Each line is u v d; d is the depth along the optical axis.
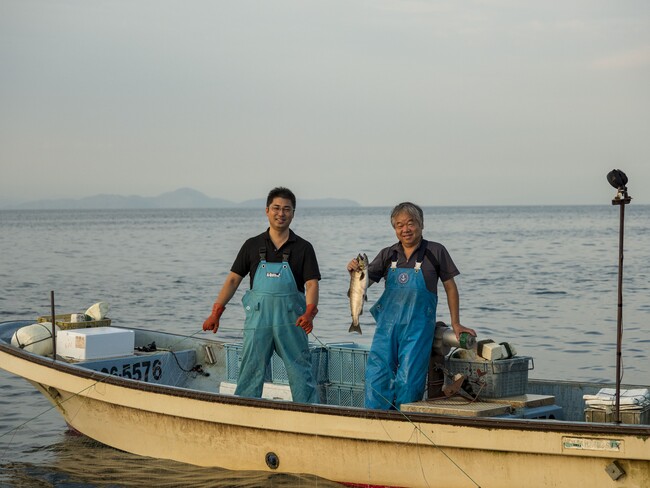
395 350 6.98
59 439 9.14
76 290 26.09
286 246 7.30
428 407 6.68
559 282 28.02
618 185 6.11
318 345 8.33
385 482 6.80
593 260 38.53
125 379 8.01
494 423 6.31
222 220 162.88
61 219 183.75
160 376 9.49
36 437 9.23
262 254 7.32
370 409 6.73
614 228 89.06
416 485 6.68
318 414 6.93
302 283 7.38
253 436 7.30
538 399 7.03
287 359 7.35
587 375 12.83
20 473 8.02
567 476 6.17
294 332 7.31
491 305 21.83
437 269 6.95
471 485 6.48
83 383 8.27
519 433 6.24
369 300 22.59
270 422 7.13
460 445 6.43
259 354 7.38
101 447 8.73
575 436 6.09
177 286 27.41
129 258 42.59
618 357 6.22
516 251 46.81
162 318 19.88
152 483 7.53
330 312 20.30
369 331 17.22
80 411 8.57
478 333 17.12
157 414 7.82
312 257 7.30
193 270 34.38
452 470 6.52
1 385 11.68
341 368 8.08
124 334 9.23
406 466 6.68
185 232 87.88
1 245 56.62
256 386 7.50
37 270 34.12
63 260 40.72
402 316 6.92
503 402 6.89
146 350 9.86
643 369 13.30
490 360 6.93
